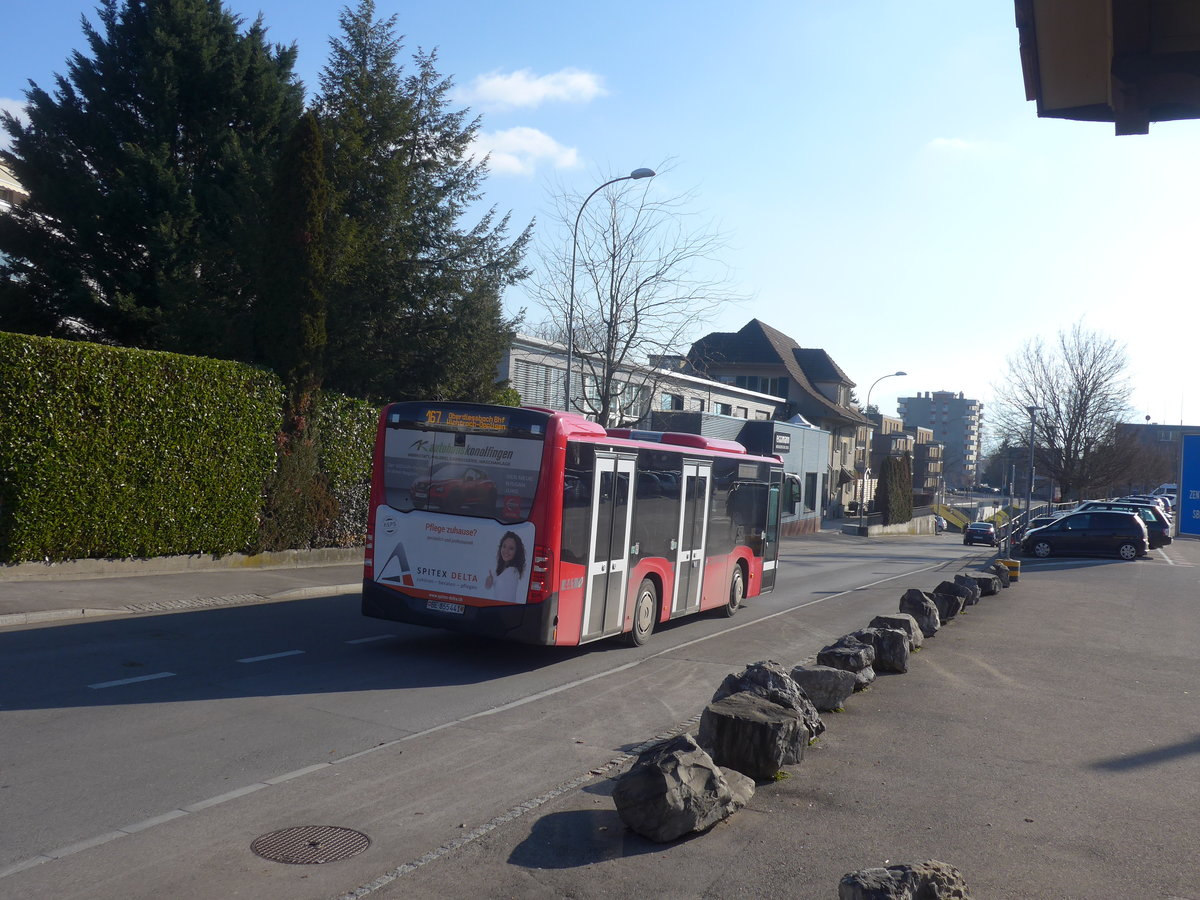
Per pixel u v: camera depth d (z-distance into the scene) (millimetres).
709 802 5801
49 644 10859
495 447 11180
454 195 24719
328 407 20938
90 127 25078
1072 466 57656
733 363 70688
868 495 82188
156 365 16297
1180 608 20156
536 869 5164
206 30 25531
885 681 10766
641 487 13078
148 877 4973
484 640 13133
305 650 11625
